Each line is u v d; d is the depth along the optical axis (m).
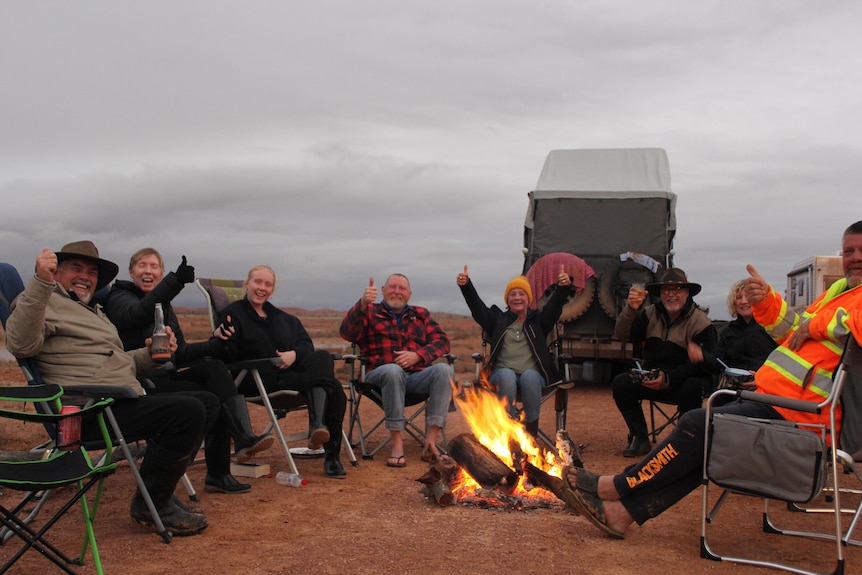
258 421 8.20
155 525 3.79
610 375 12.34
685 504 4.71
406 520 4.20
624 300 11.11
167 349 4.28
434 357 6.39
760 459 3.36
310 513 4.38
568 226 11.77
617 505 3.84
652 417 6.66
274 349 5.52
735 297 6.00
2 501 4.63
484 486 4.65
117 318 4.75
